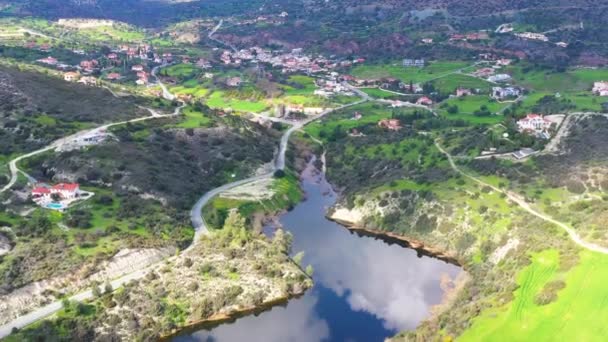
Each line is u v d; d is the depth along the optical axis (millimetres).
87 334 147125
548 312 136500
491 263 179000
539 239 173500
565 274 149875
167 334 154875
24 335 142875
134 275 171875
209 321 160625
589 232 169125
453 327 144000
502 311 143375
